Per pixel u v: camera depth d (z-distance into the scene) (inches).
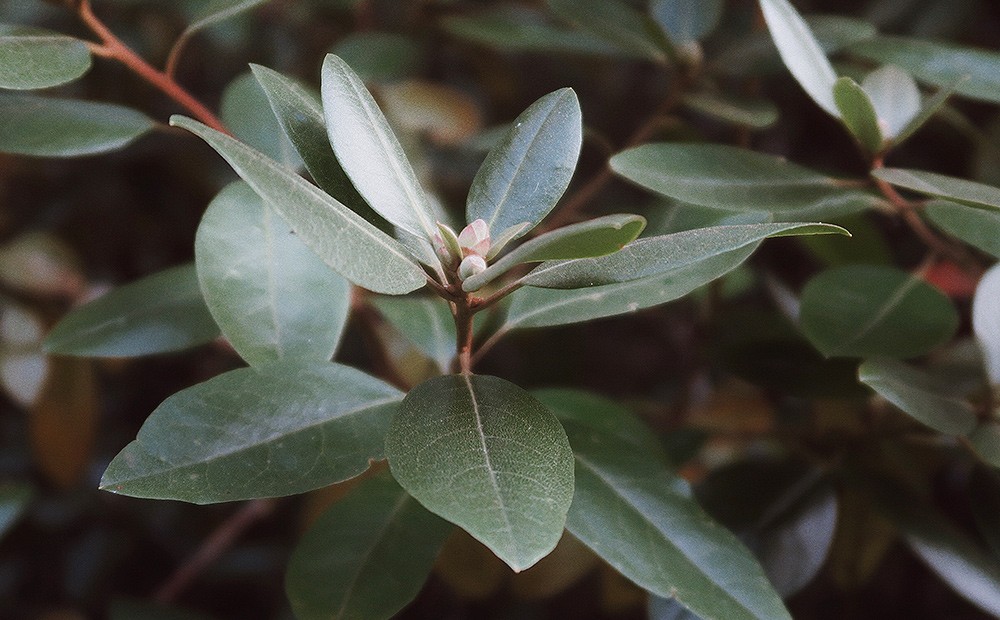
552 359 23.5
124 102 28.5
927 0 24.8
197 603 34.0
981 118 26.2
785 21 19.4
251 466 17.2
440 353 20.1
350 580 18.2
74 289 25.9
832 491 20.8
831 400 20.5
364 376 18.0
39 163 30.3
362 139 17.0
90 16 19.4
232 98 20.4
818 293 19.8
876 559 22.6
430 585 33.2
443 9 26.8
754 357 20.9
